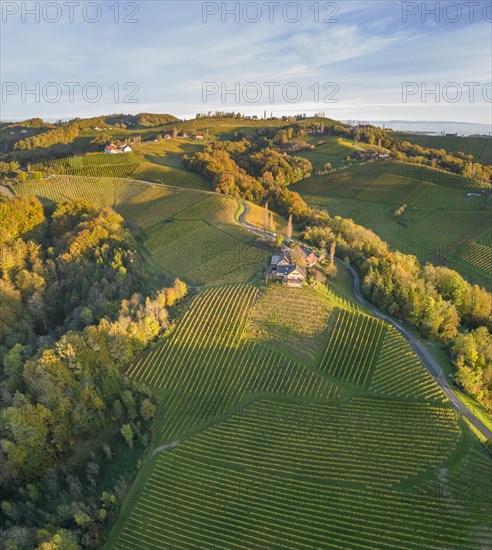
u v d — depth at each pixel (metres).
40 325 120.62
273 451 75.38
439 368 93.81
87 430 80.88
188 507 68.62
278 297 108.62
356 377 88.12
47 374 81.06
